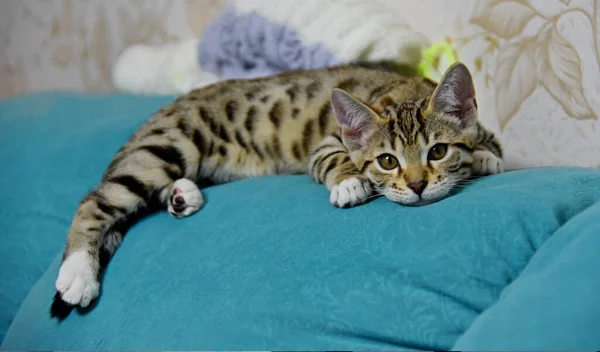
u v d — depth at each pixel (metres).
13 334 0.81
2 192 0.94
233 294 0.71
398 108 0.81
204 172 0.90
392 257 0.68
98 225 0.82
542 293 0.61
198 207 0.81
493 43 0.88
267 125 0.91
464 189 0.76
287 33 0.95
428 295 0.66
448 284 0.66
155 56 1.10
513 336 0.60
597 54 0.81
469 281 0.66
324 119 0.89
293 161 0.92
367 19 0.93
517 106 0.87
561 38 0.83
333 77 0.91
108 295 0.78
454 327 0.65
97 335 0.75
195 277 0.74
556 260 0.63
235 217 0.78
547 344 0.59
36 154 0.96
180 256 0.77
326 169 0.82
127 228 0.84
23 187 0.93
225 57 1.01
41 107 1.06
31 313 0.81
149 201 0.85
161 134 0.88
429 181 0.77
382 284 0.67
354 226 0.72
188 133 0.88
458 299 0.65
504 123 0.89
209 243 0.76
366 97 0.88
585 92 0.82
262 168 0.92
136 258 0.79
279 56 0.96
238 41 0.99
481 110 0.90
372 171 0.79
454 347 0.62
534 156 0.87
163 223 0.82
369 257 0.69
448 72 0.78
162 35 1.17
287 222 0.75
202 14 1.12
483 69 0.89
